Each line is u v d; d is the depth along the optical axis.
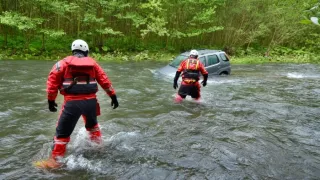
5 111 6.02
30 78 9.45
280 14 21.22
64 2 15.88
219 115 6.32
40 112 6.06
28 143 4.50
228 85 10.05
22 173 3.59
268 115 6.45
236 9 20.08
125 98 7.58
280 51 22.50
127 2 18.19
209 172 3.75
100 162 3.93
